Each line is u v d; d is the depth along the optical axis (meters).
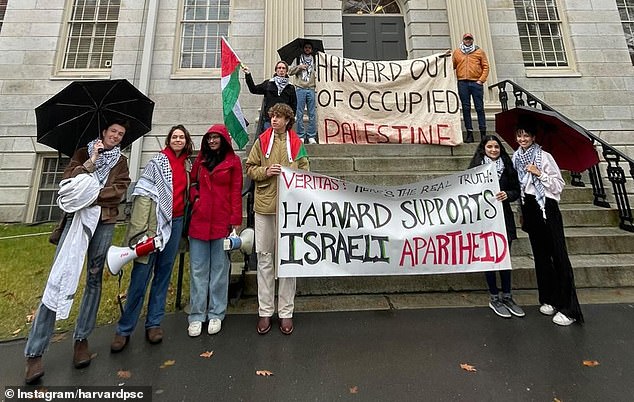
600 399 2.11
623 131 7.88
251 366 2.48
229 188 3.00
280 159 3.14
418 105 5.90
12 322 3.11
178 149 2.85
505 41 8.32
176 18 8.28
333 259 3.13
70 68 7.99
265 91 5.37
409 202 3.42
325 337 2.86
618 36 8.42
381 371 2.41
